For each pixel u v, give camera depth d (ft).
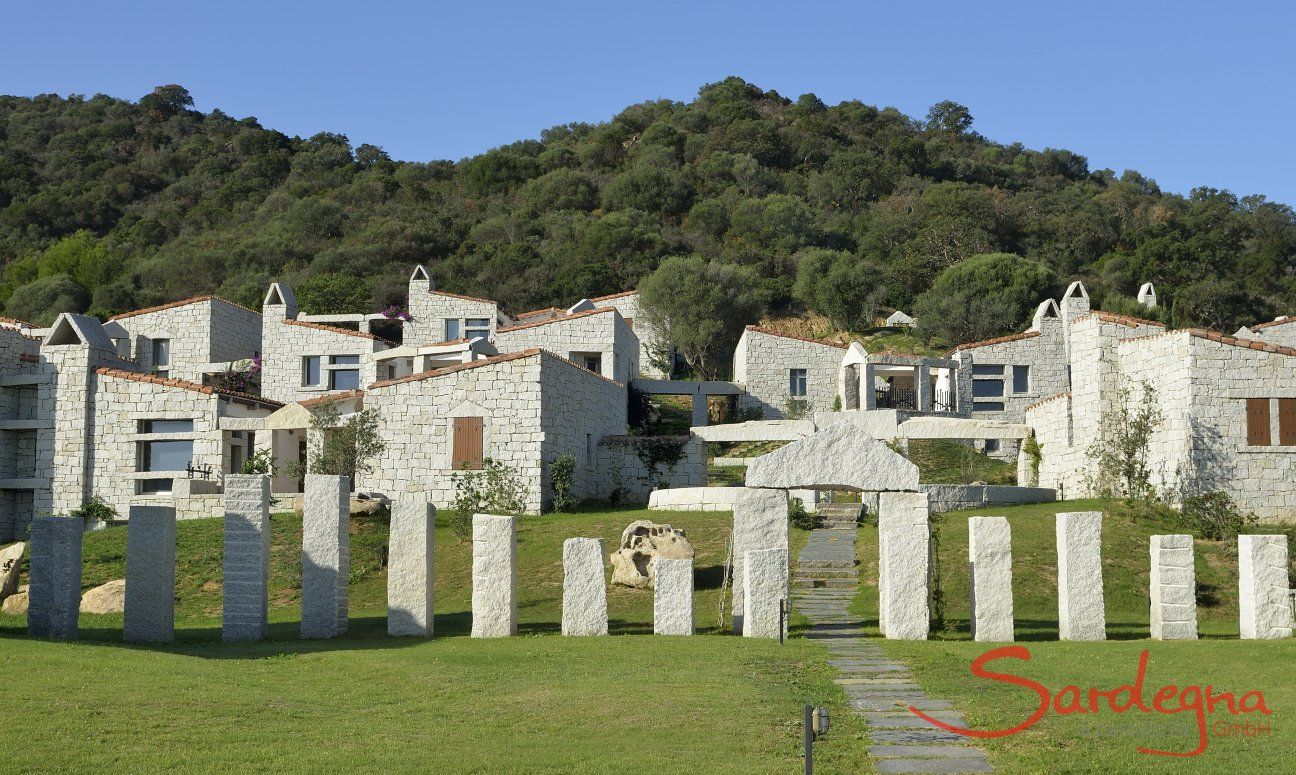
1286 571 81.82
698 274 261.85
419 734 54.24
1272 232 404.77
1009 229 383.04
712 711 57.93
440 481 146.41
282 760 49.60
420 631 85.46
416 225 373.40
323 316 229.04
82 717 54.90
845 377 208.33
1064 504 131.34
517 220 385.91
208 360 215.10
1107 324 139.03
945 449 191.52
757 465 87.25
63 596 82.99
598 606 84.79
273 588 114.73
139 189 464.65
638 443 161.68
